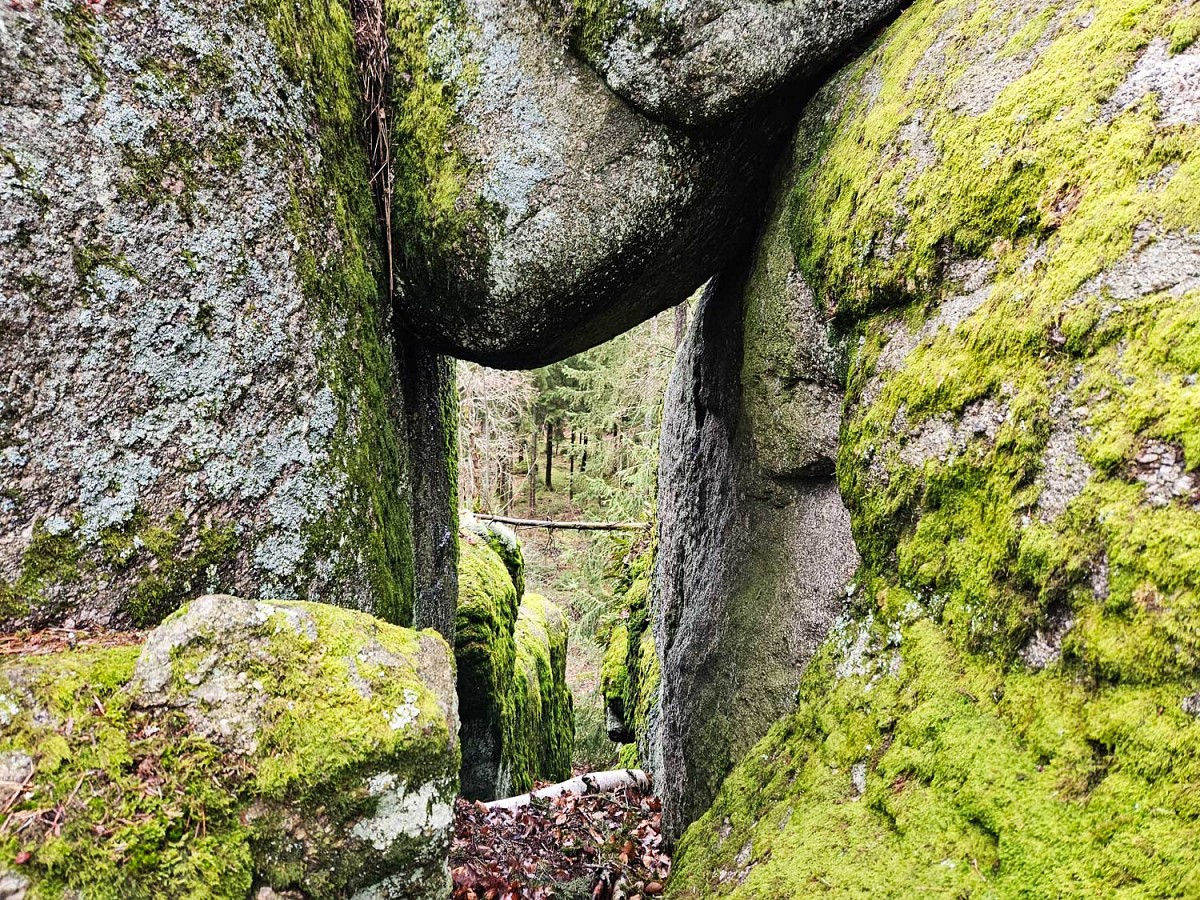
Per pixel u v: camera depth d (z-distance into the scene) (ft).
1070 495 4.95
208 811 4.73
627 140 9.20
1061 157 5.65
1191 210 4.75
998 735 5.11
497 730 23.25
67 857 4.21
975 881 4.75
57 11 5.67
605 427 54.29
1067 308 5.24
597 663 57.21
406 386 11.91
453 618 15.67
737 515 11.10
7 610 5.33
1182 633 4.10
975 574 5.74
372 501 8.95
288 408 7.47
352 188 9.14
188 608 5.15
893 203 7.24
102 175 5.88
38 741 4.45
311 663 5.25
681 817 12.49
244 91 7.11
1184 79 5.11
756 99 9.11
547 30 8.95
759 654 9.48
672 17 8.36
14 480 5.41
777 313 9.35
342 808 5.01
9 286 5.36
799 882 5.94
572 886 13.07
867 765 6.27
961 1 7.56
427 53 9.46
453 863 13.67
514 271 9.68
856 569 8.19
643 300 12.07
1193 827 3.83
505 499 71.26
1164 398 4.52
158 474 6.28
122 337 6.02
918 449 6.55
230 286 6.87
